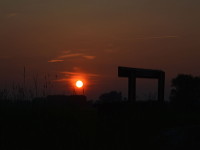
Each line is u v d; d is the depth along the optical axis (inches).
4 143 527.8
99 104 694.5
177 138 517.3
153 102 714.8
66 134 568.1
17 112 639.8
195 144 501.0
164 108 716.0
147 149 528.1
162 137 534.3
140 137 561.0
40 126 581.0
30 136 549.6
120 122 621.9
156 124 606.9
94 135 572.7
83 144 541.6
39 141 538.6
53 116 634.2
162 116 650.2
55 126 590.6
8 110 647.1
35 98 764.0
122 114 655.8
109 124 619.2
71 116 650.8
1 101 708.0
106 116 662.5
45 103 742.5
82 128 601.3
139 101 703.7
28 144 531.2
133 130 584.4
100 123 631.2
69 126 601.0
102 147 536.4
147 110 677.3
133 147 538.0
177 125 608.4
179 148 498.0
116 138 556.4
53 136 553.3
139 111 670.5
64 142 544.1
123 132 576.4
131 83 687.7
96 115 711.7
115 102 680.4
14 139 538.9
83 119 656.4
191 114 732.0
